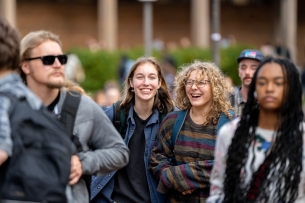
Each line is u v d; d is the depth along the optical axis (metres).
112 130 6.21
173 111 7.75
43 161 4.93
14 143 4.93
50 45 5.96
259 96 5.34
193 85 7.46
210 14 42.44
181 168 7.30
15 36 5.25
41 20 38.47
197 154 7.41
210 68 7.57
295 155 5.26
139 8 41.00
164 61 27.59
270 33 43.66
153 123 7.89
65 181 4.94
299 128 5.31
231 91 7.71
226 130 5.51
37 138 4.98
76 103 6.05
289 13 41.53
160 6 41.59
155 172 7.53
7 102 5.05
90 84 30.22
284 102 5.29
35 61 5.94
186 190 7.27
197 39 39.00
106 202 7.70
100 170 6.14
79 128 6.02
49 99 6.05
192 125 7.53
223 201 5.38
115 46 38.34
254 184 5.30
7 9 34.19
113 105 8.08
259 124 5.41
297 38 45.53
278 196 5.26
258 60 9.10
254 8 43.38
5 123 4.95
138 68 7.91
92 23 39.62
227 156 5.39
